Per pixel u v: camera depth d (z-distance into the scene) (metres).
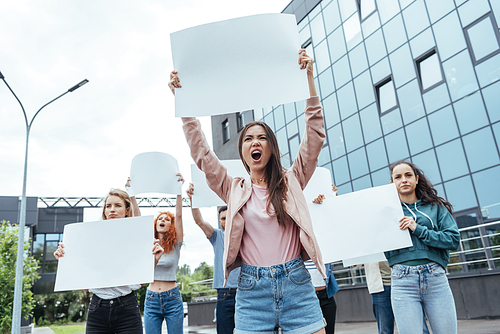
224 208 4.48
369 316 9.84
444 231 2.89
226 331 4.09
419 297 2.84
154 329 3.93
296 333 1.91
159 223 4.08
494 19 10.75
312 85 2.17
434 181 11.82
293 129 17.47
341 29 15.76
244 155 2.21
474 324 6.72
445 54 11.88
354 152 14.60
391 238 3.10
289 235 2.05
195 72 2.23
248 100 2.16
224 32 2.23
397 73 13.30
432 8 12.35
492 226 10.12
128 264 3.24
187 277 64.44
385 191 3.34
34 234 39.75
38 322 39.72
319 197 3.55
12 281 18.30
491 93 10.63
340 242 3.37
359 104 14.60
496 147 10.38
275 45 2.19
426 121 12.20
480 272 7.47
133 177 4.59
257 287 1.96
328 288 3.92
